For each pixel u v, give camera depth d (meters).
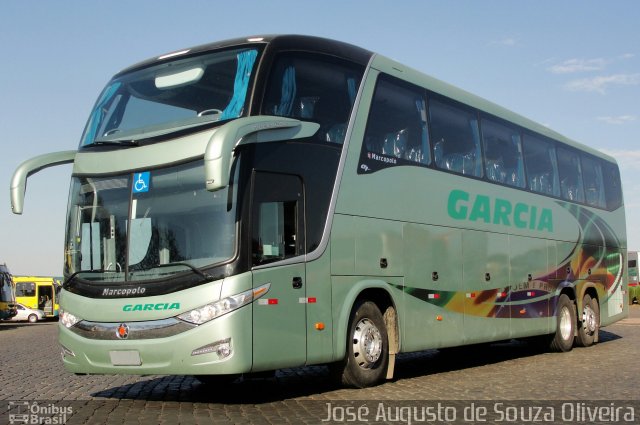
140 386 11.91
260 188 9.27
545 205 16.86
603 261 19.84
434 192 12.66
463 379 12.19
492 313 14.18
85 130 10.88
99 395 10.87
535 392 10.52
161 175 9.55
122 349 9.18
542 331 16.28
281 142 9.66
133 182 9.74
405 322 11.61
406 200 11.89
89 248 9.89
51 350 21.89
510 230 15.13
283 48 10.02
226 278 8.84
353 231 10.64
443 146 13.15
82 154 10.41
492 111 15.14
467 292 13.38
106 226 9.79
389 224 11.41
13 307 46.12
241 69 9.76
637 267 58.38
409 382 11.73
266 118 9.34
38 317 58.81
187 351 8.80
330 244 10.19
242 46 10.02
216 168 8.44
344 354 10.30
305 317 9.67
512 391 10.62
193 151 9.34
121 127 10.38
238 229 8.95
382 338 11.16
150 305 9.08
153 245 9.36
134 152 9.84
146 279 9.27
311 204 9.97
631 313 38.84
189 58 10.28
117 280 9.49
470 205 13.73
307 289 9.74
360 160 10.94
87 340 9.49
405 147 12.05
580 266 18.41
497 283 14.44
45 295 62.72
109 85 10.97
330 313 10.10
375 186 11.19
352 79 11.08
